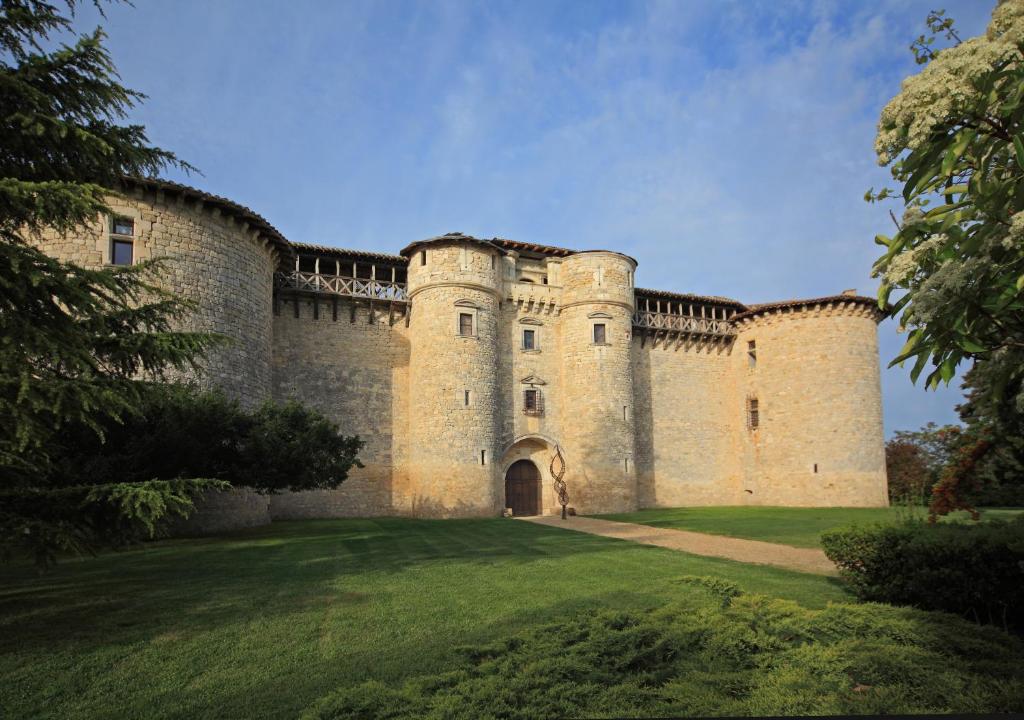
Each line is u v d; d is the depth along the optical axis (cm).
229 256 2264
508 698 552
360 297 3109
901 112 550
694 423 3966
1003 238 515
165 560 1380
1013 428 829
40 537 743
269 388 2494
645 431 3806
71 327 774
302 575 1192
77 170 897
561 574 1208
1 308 718
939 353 580
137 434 1469
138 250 2014
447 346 3020
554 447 3388
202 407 1589
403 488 3105
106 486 786
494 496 3036
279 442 1714
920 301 559
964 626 700
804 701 528
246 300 2330
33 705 593
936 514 915
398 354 3209
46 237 1895
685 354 4019
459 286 3075
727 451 4041
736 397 4044
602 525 2389
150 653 734
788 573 1210
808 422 3644
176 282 2073
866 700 526
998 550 754
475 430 2995
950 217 530
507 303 3425
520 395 3369
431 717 510
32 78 802
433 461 2948
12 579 1160
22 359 712
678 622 774
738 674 616
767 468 3791
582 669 618
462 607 941
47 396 736
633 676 620
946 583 785
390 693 560
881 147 578
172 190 2077
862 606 786
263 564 1323
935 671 584
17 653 732
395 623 856
